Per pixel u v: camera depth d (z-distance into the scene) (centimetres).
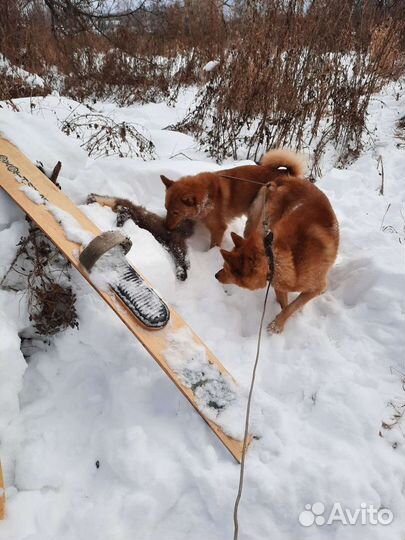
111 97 372
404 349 133
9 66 297
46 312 124
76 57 384
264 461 103
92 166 177
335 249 143
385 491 98
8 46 303
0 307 119
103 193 167
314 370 128
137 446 104
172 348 113
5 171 135
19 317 122
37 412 115
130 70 379
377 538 90
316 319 152
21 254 127
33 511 96
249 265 130
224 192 179
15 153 144
